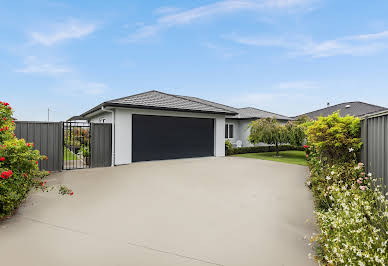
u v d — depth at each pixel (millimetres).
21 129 8281
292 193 5949
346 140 5281
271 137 15172
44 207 4797
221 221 4090
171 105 12234
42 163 8672
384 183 3867
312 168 7629
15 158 4559
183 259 2852
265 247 3150
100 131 10305
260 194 5852
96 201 5238
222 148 14773
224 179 7703
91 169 9586
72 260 2803
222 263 2768
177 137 12812
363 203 2959
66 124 9547
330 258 2453
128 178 7766
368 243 2193
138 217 4277
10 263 2727
